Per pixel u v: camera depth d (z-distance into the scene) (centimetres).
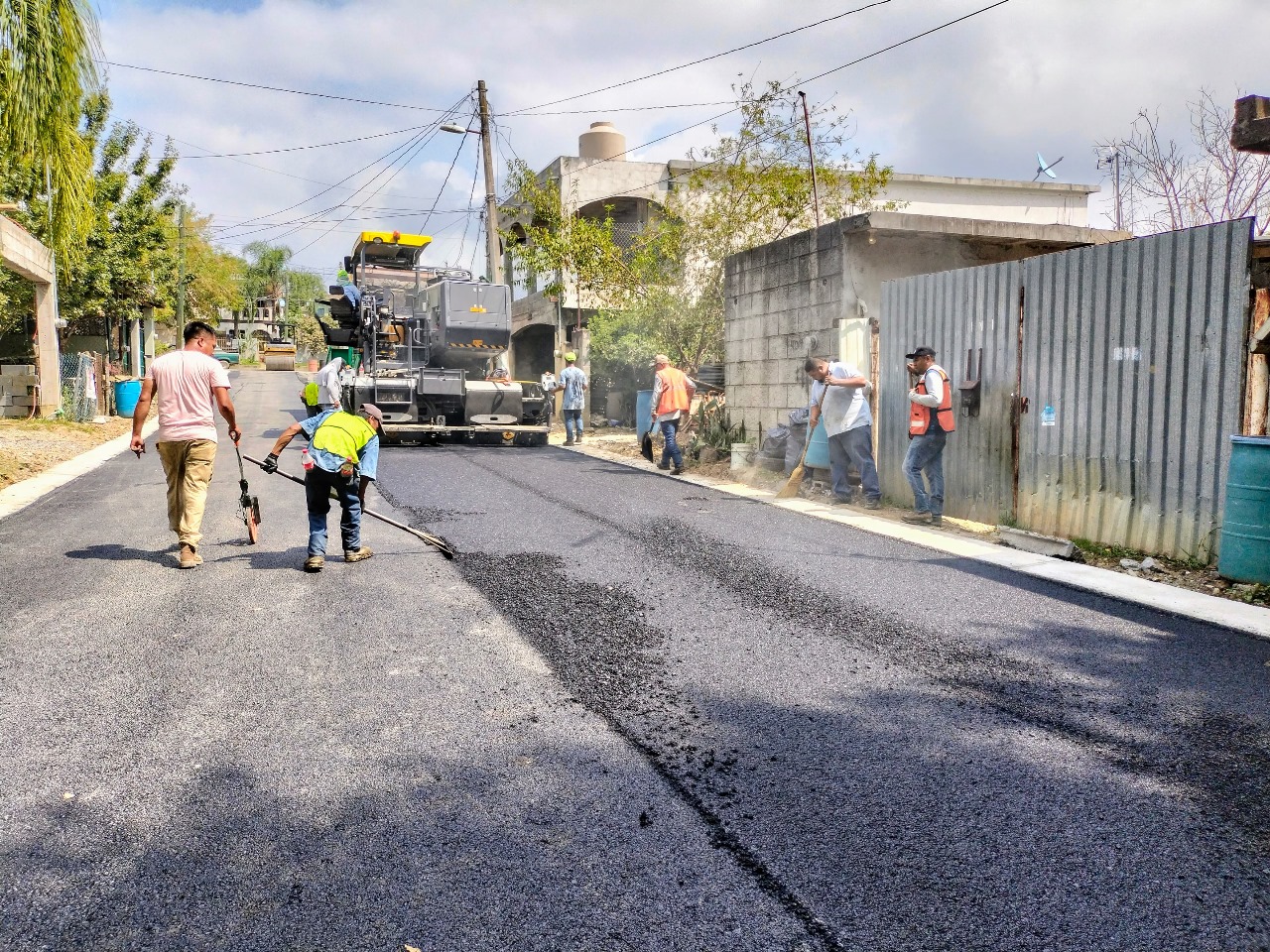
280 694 389
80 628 482
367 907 236
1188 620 511
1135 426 671
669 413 1188
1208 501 617
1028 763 328
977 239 1062
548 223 2041
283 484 1052
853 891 246
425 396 1605
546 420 1809
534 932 226
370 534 752
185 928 227
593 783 309
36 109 760
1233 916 236
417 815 285
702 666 429
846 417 904
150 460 1324
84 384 1967
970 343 848
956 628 494
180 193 3375
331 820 281
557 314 2366
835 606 535
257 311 8394
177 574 604
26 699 380
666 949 220
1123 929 230
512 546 701
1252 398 593
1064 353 738
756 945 222
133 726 353
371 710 372
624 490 1030
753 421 1267
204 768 318
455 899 240
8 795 296
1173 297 641
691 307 1717
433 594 556
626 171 2397
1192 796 302
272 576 600
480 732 351
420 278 1828
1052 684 408
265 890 244
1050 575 613
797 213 1631
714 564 642
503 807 291
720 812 289
